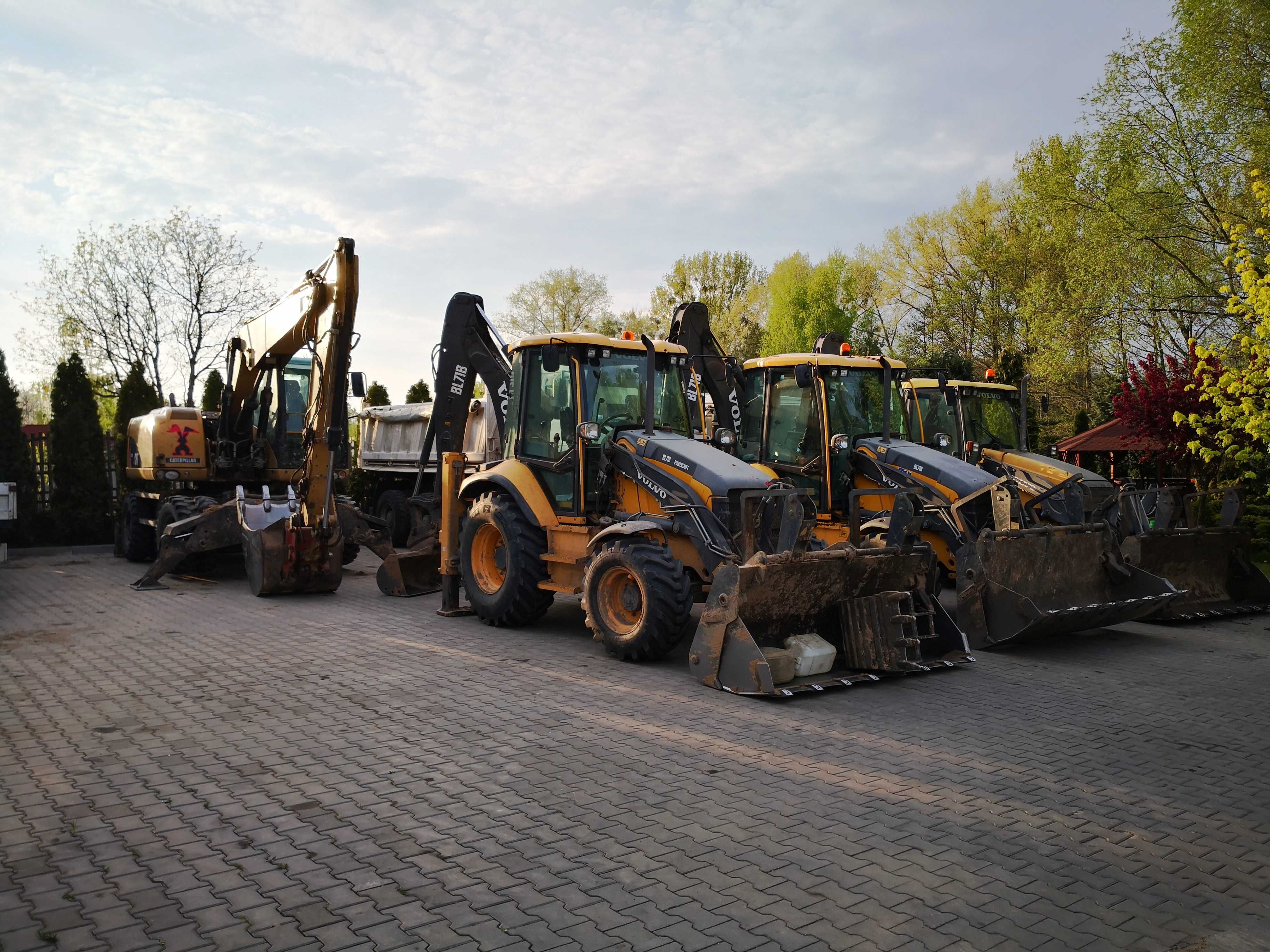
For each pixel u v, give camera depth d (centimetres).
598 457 825
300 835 401
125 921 323
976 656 813
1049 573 874
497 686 664
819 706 634
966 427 1291
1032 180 2492
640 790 464
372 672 704
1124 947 325
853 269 4491
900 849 401
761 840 406
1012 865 389
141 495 1395
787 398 1123
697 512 737
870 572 735
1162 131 1981
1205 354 1080
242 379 1248
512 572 855
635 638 723
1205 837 425
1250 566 1062
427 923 327
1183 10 1897
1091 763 525
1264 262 1239
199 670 705
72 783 459
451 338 1040
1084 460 2131
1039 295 2242
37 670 702
